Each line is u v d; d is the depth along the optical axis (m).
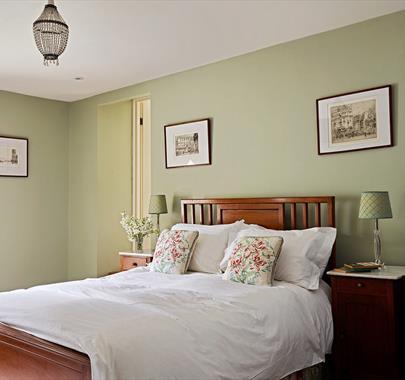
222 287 2.85
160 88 4.74
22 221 5.20
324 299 2.99
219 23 3.33
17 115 5.21
